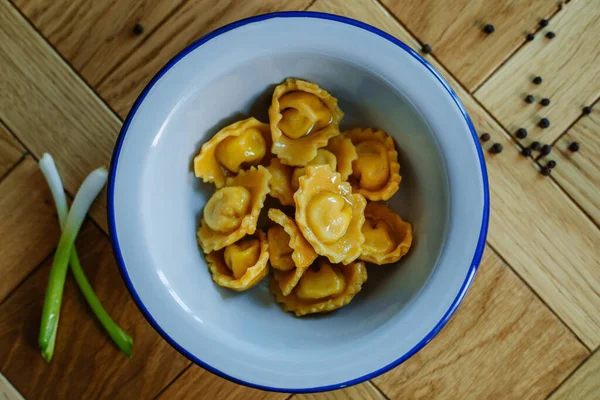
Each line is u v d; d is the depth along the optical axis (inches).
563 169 18.4
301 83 16.2
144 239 15.1
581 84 18.3
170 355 18.2
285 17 15.1
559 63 18.3
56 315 17.7
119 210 15.0
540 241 18.4
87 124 17.9
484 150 18.4
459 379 18.4
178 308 15.2
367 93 16.2
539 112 18.4
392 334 15.4
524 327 18.4
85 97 17.9
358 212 16.5
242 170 16.8
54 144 18.0
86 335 18.1
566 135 18.4
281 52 15.4
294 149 16.7
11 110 17.9
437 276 15.4
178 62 15.0
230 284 16.1
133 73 17.9
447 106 15.3
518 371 18.4
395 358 15.4
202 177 16.4
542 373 18.5
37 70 17.9
